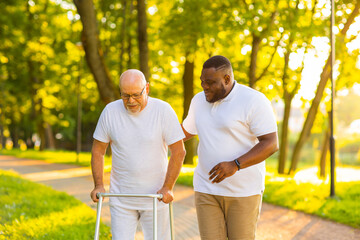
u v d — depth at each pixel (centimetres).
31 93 2988
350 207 759
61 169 1698
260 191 318
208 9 1247
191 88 1808
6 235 525
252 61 1348
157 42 1838
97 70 1077
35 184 1066
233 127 306
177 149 326
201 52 1390
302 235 605
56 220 627
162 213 331
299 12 1228
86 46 1068
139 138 320
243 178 309
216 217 320
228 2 1191
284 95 1648
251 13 1155
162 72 2161
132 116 320
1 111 3606
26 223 594
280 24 1203
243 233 314
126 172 325
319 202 814
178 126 327
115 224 331
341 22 1393
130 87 303
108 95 1086
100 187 327
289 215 745
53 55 2739
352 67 1472
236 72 1620
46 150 3350
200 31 1216
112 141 329
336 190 933
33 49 2642
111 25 2059
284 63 1568
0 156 2734
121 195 308
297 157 1588
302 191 923
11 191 893
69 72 2739
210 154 315
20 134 4591
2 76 2933
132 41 2027
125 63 1942
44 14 2509
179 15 1302
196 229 618
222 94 304
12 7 1900
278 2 1177
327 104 1602
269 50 1572
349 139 4091
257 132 301
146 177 324
